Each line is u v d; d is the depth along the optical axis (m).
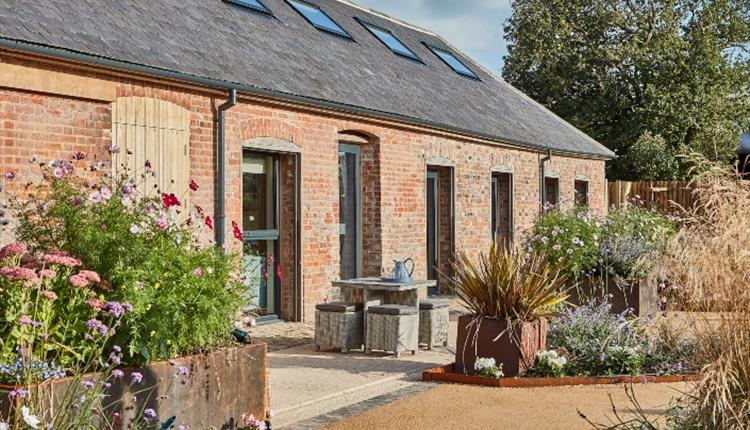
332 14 17.02
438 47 21.16
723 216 5.18
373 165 14.02
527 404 7.18
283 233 12.41
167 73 9.63
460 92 18.06
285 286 12.44
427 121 14.28
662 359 8.52
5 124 8.29
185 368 5.23
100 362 4.90
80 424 4.57
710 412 4.95
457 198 16.25
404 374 8.66
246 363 6.04
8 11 8.62
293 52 13.29
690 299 5.33
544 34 32.91
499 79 23.00
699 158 5.80
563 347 8.80
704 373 4.93
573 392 7.69
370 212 14.07
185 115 10.32
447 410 6.98
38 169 8.56
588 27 33.19
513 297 8.41
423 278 15.18
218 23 12.42
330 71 13.46
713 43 31.08
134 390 5.22
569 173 20.91
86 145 9.09
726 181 5.36
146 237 5.62
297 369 8.87
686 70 30.44
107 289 5.36
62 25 9.06
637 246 12.41
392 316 9.62
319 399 7.46
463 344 8.49
